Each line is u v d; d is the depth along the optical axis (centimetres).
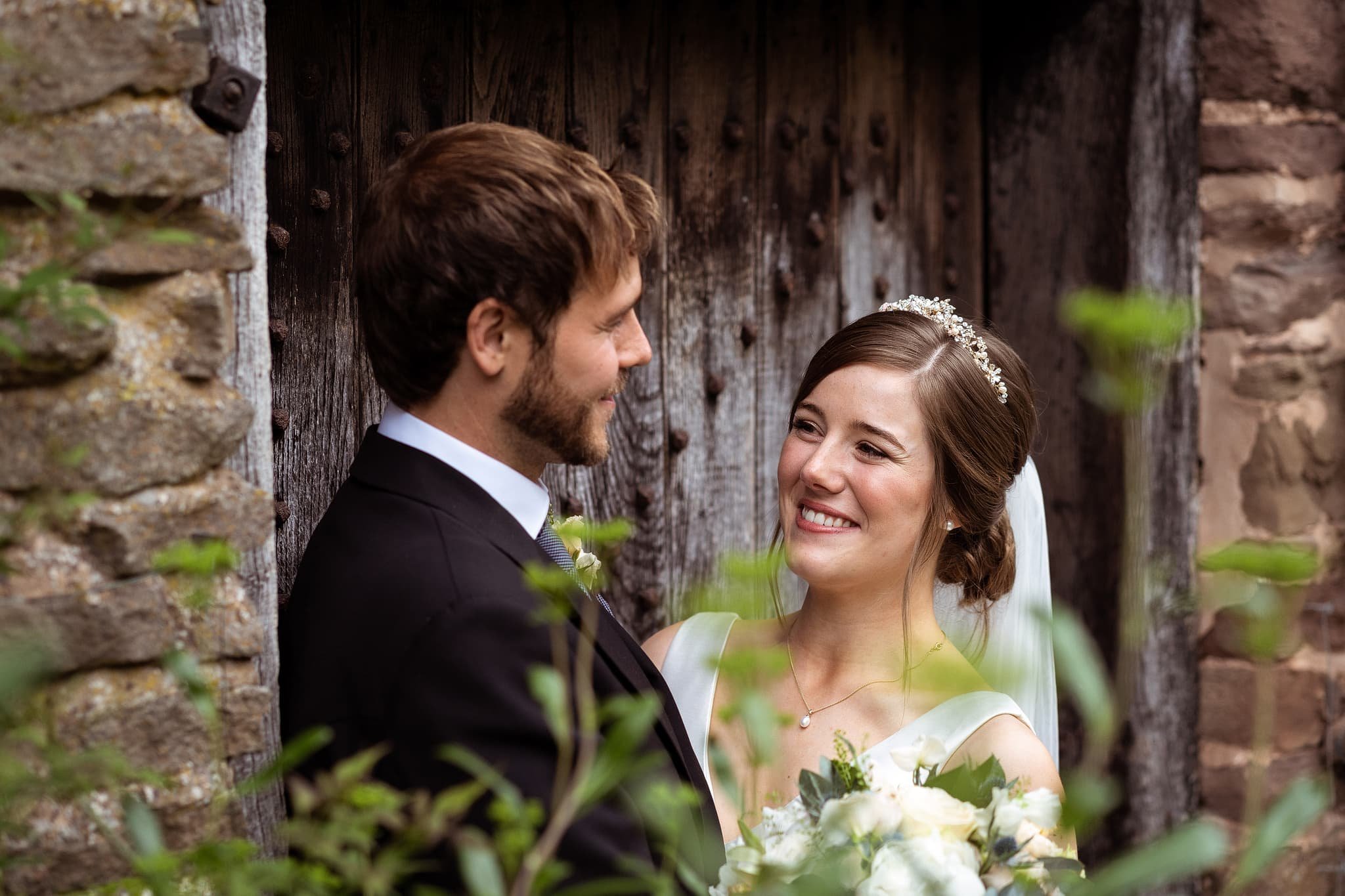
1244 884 79
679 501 249
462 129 146
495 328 142
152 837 101
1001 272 297
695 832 138
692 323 248
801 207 265
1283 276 275
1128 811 274
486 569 137
